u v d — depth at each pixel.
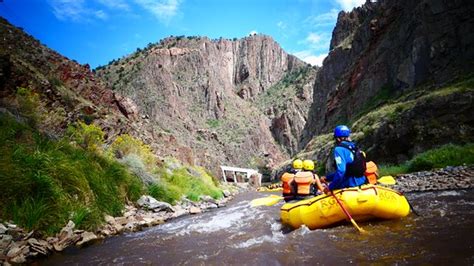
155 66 145.38
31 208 6.84
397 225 6.16
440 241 4.88
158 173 15.99
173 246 6.58
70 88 23.86
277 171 73.56
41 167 7.81
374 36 58.59
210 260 5.37
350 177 6.78
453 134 21.58
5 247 5.81
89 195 8.66
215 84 173.62
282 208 7.65
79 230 7.30
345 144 6.77
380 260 4.38
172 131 116.31
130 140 16.41
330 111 67.62
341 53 93.56
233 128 154.88
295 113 178.12
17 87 12.59
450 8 37.66
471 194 9.75
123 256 6.00
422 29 41.12
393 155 26.58
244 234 7.22
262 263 4.91
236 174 86.69
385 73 51.44
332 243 5.45
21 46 22.97
